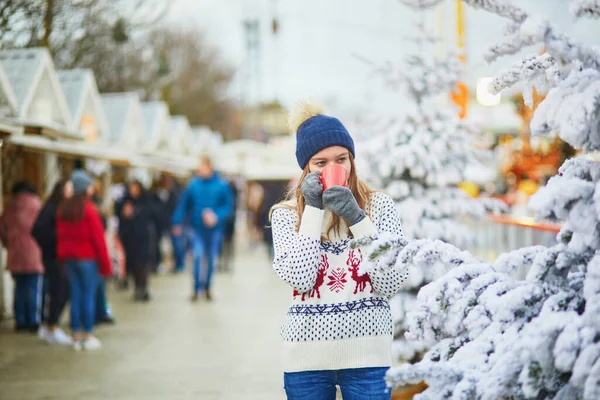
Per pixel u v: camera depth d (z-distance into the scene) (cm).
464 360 235
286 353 277
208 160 1159
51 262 823
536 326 224
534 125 233
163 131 2311
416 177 577
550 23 219
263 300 1175
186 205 1170
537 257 242
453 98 778
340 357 272
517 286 243
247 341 819
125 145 1859
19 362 721
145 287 1194
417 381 227
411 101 600
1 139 805
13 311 1009
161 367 688
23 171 1170
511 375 221
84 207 784
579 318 216
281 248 278
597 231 219
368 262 244
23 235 896
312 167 293
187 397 574
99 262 797
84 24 1100
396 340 544
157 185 1580
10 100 949
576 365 206
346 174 276
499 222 793
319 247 273
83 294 793
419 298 248
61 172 1238
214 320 979
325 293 276
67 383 627
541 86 259
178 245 1703
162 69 2328
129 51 1800
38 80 1121
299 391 274
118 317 1016
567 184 217
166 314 1038
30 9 937
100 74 1867
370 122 627
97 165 1360
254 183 3216
